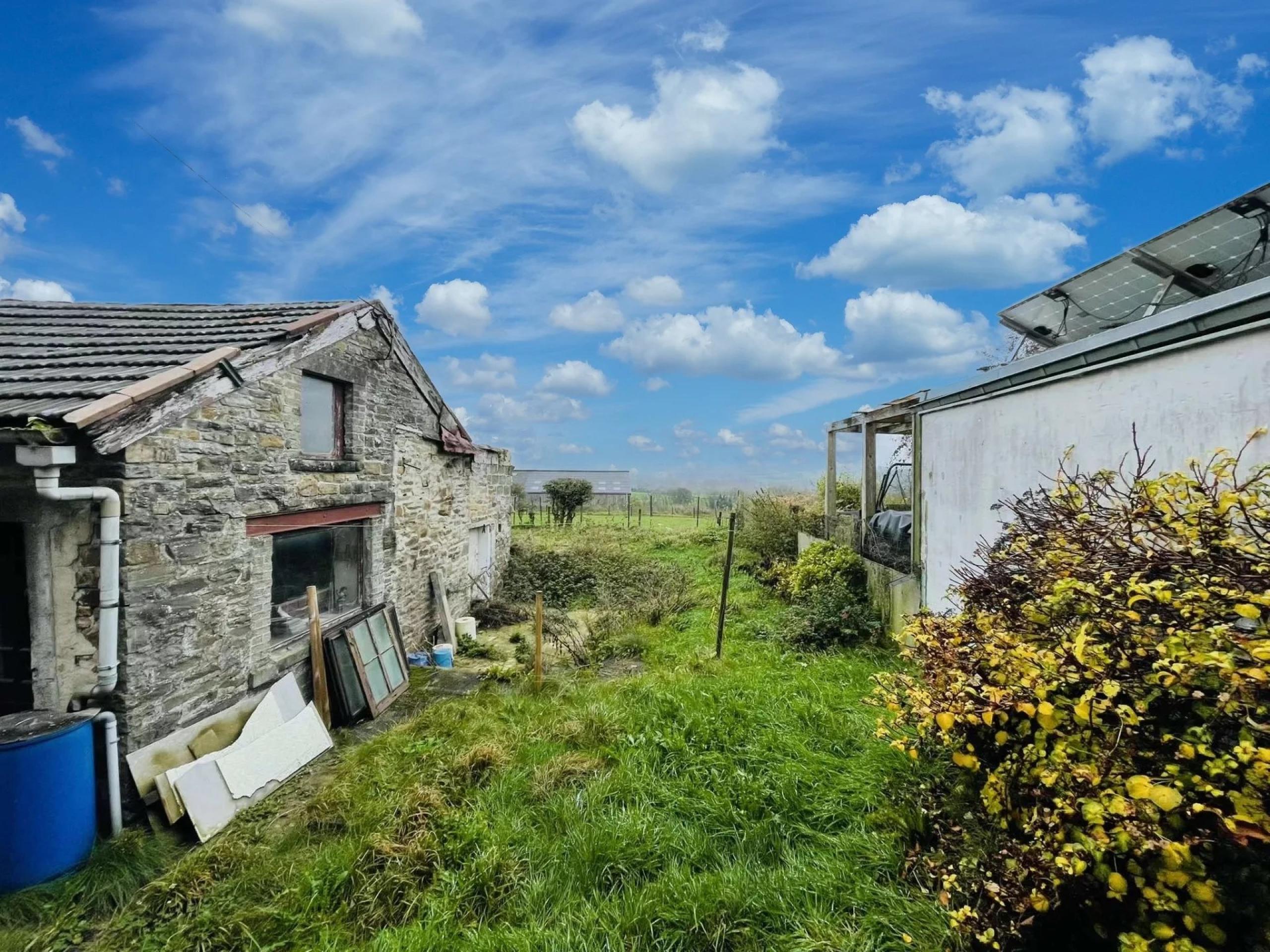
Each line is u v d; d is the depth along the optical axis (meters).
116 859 3.43
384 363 7.07
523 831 3.44
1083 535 2.91
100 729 3.63
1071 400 4.15
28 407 3.49
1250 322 2.83
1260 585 2.08
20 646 3.80
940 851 2.72
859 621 6.92
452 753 4.45
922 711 2.62
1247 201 3.63
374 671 6.17
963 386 5.51
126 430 3.65
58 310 6.11
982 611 3.15
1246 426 2.88
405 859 3.22
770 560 12.05
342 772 4.49
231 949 2.79
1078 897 2.09
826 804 3.42
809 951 2.45
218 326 5.42
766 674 5.71
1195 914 1.75
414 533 8.05
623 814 3.50
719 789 3.72
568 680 6.20
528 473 33.12
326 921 2.92
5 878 3.17
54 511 3.65
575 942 2.64
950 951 2.30
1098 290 5.13
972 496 5.53
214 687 4.43
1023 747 2.35
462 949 2.65
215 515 4.43
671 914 2.73
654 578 11.75
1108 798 1.90
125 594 3.72
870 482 9.20
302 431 5.72
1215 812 1.73
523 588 11.92
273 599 5.35
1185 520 2.48
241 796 4.10
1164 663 1.91
